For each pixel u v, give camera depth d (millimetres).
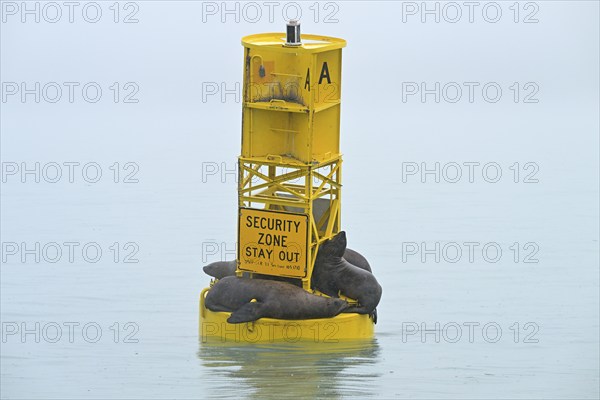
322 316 25891
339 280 26406
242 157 26141
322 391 23703
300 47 25297
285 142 25891
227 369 24828
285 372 24688
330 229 26578
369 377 24562
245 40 26031
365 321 26734
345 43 26141
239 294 26000
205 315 26453
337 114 26562
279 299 25719
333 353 25891
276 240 26125
